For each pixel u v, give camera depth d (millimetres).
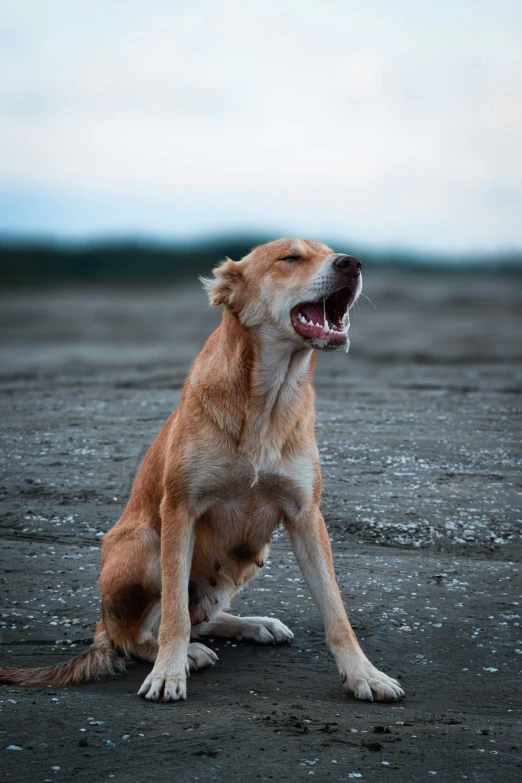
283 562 6285
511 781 3119
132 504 5094
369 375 16406
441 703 4027
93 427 10422
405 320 36625
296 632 5125
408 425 10461
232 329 4684
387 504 7328
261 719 3705
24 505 7445
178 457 4477
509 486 7875
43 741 3422
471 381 15172
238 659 4738
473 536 6629
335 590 4418
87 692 4145
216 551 4699
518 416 11172
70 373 16703
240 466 4461
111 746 3381
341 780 3115
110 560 4781
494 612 5227
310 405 4738
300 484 4527
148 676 4156
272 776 3139
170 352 21938
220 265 4875
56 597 5512
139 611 4730
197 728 3576
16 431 10234
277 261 4699
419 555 6266
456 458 8828
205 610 4887
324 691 4223
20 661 4633
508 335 28094
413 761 3271
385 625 5055
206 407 4504
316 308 4730
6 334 29578
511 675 4406
